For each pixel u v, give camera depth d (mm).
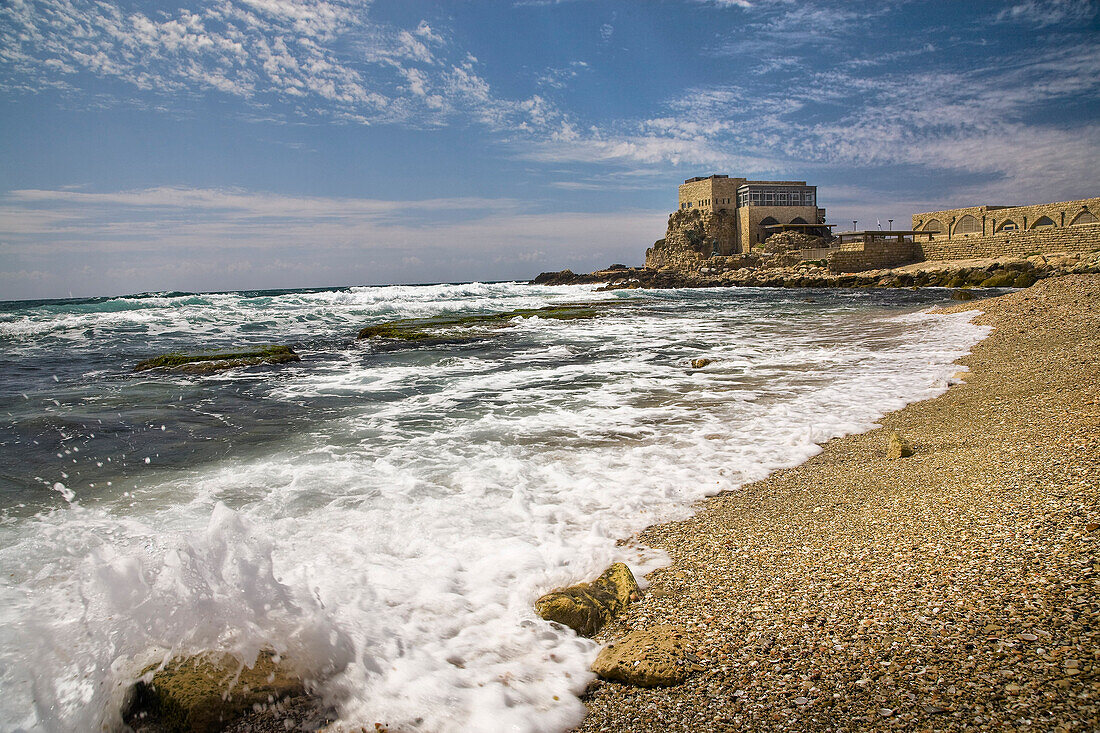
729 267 73562
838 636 3143
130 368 14539
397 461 6879
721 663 3061
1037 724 2365
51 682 3002
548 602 3727
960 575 3529
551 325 24391
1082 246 46656
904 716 2531
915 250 60812
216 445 7727
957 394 8938
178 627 3229
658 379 11891
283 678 2961
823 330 19875
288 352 15797
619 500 5574
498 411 9461
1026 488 4656
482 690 2992
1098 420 6035
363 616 3584
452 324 24984
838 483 5707
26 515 5355
